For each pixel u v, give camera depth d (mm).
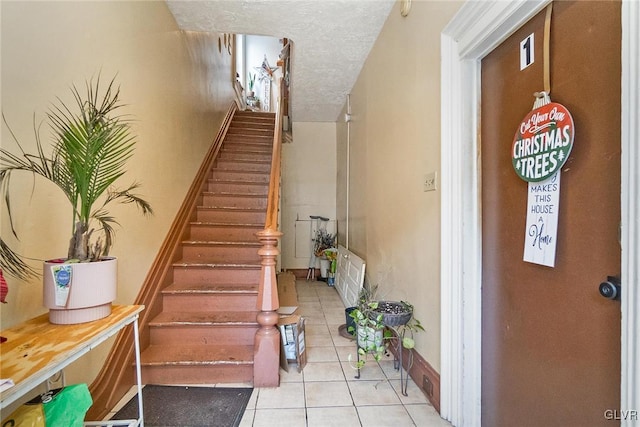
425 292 1795
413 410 1629
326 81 3695
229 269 2555
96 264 1082
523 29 1179
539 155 1072
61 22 1313
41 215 1220
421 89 1840
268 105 7637
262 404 1672
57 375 1283
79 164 1082
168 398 1717
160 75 2346
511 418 1246
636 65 712
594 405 880
